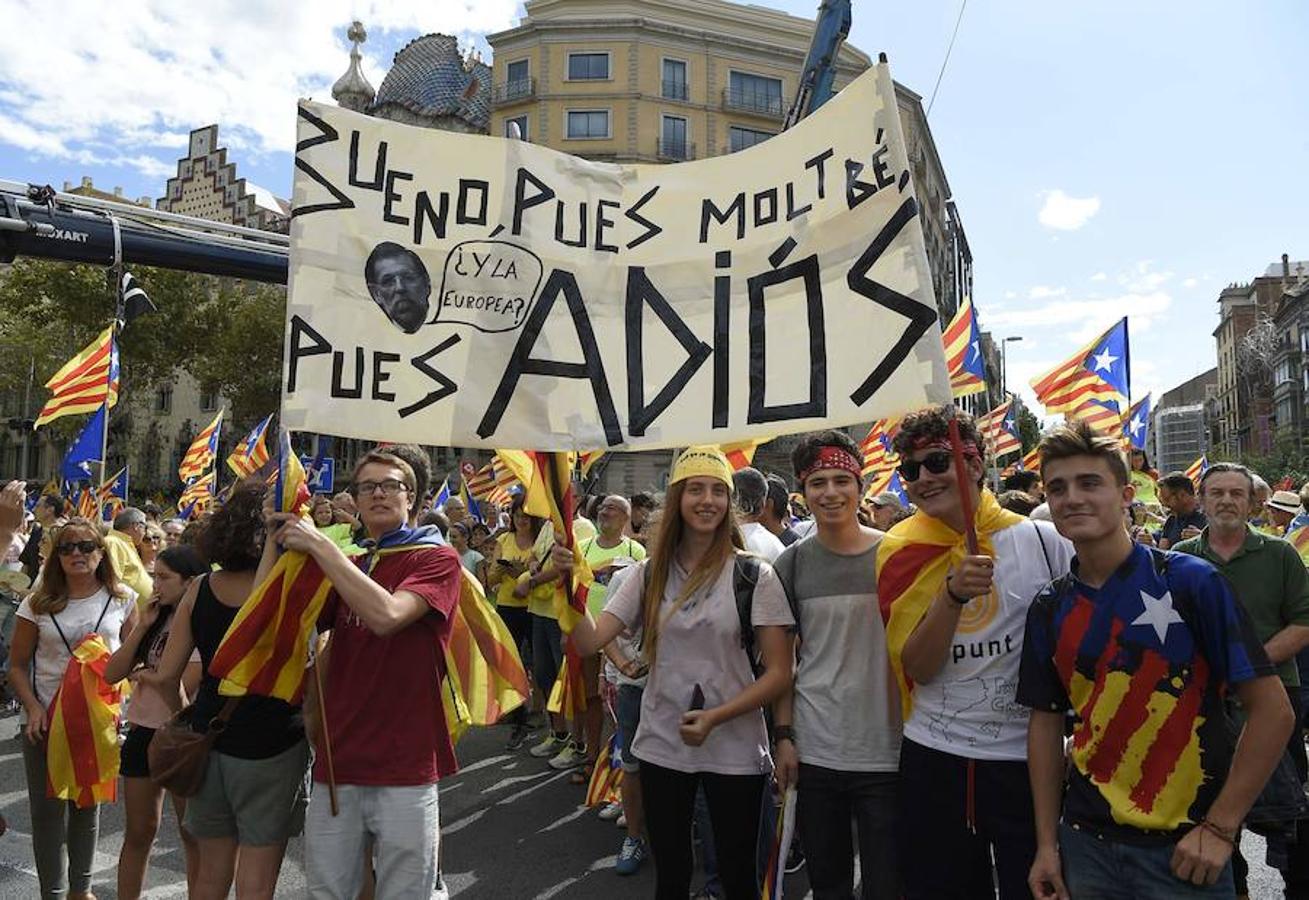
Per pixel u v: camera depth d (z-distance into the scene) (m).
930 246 46.69
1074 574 2.46
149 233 9.23
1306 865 3.80
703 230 3.01
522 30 43.31
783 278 2.87
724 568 3.12
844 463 3.12
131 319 11.09
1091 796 2.34
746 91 44.25
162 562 3.73
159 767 3.02
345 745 2.76
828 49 10.35
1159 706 2.26
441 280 2.93
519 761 6.71
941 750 2.69
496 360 2.92
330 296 2.82
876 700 2.99
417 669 2.82
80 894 3.92
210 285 38.03
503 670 3.25
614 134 42.66
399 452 3.48
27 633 4.00
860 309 2.72
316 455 8.09
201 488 14.80
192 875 3.63
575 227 3.04
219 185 51.97
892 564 2.89
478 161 3.02
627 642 4.45
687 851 3.06
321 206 2.86
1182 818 2.22
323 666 2.94
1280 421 73.88
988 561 2.39
